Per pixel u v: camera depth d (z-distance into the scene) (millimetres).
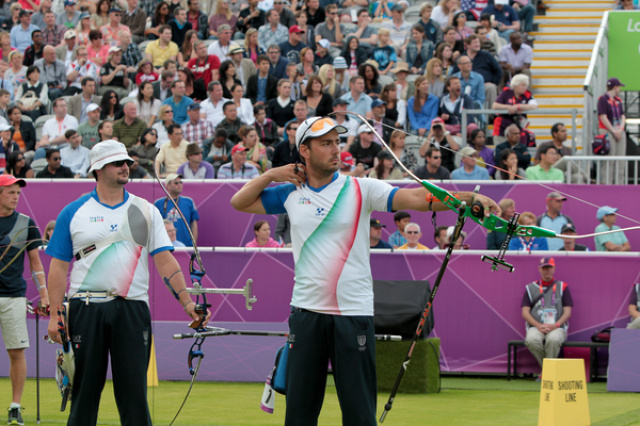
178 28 25453
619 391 13492
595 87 19531
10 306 10477
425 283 13680
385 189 7129
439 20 25328
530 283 14922
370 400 7012
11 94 24219
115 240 7785
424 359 13180
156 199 17391
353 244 7035
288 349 7203
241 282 15445
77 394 7738
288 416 7066
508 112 19234
